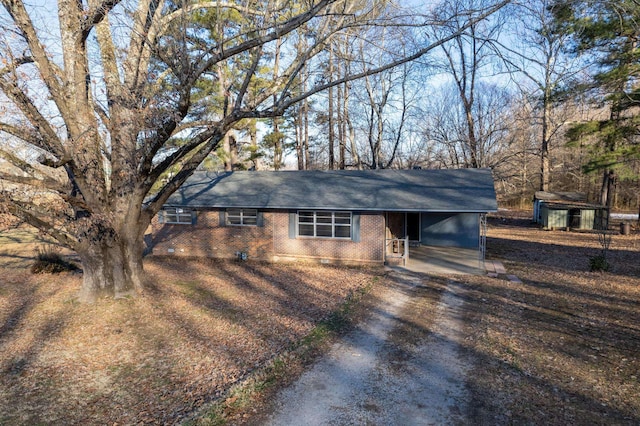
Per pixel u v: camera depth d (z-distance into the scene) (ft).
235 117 33.88
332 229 56.85
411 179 61.26
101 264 38.34
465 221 68.44
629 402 19.43
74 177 35.14
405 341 27.84
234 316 33.71
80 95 34.81
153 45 31.89
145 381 22.41
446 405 19.52
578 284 42.57
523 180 125.29
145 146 35.81
